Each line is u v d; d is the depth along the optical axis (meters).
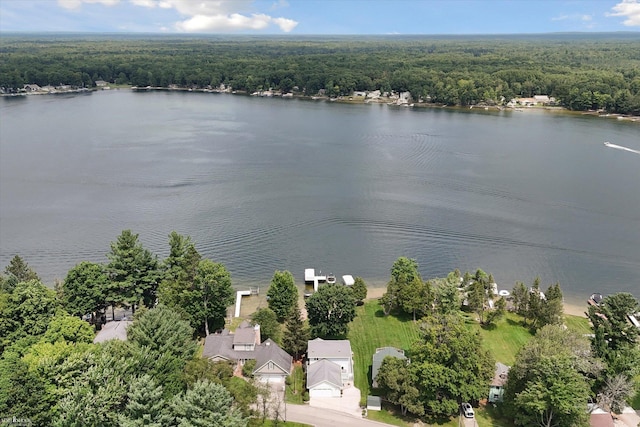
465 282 99.00
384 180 167.00
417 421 64.94
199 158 190.50
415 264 99.69
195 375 57.12
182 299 80.38
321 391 69.25
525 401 60.22
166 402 52.53
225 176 168.88
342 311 80.81
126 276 84.06
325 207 143.00
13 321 66.94
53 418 50.34
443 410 63.62
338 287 83.81
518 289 94.50
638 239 124.31
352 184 162.62
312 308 81.69
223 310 84.25
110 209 137.88
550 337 68.06
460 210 141.38
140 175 167.62
